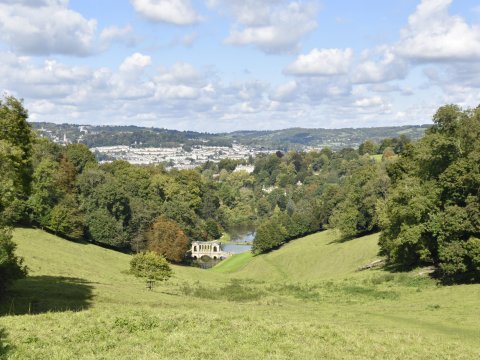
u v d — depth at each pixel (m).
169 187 141.00
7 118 34.59
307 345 21.67
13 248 32.72
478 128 51.31
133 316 24.34
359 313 38.59
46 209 89.69
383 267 68.50
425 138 63.09
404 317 36.56
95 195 104.62
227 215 199.62
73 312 25.72
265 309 37.88
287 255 103.12
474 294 43.50
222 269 114.00
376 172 117.00
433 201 53.03
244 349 20.05
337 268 85.12
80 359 17.33
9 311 27.41
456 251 48.06
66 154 136.62
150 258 54.59
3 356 16.86
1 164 31.25
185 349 19.34
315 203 158.00
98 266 71.44
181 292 55.50
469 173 48.91
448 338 27.95
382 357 20.88
